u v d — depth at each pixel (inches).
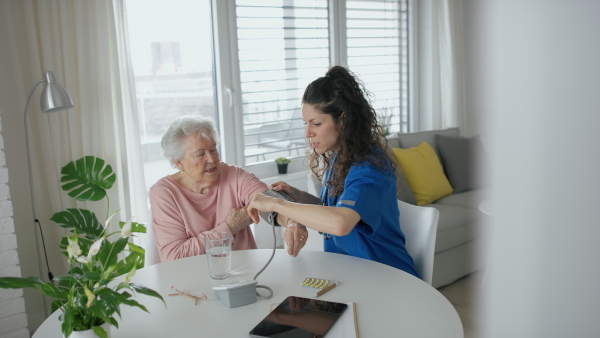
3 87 97.4
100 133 105.9
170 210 73.5
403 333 43.2
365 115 60.0
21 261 103.3
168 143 73.2
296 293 52.6
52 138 101.0
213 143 74.2
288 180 143.0
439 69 167.8
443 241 113.9
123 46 108.1
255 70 138.2
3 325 86.0
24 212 102.6
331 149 63.2
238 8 132.4
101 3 103.3
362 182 57.8
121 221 107.3
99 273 40.4
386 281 54.8
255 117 140.5
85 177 100.3
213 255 57.1
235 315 48.2
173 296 53.3
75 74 102.9
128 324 47.2
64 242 92.2
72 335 39.6
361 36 158.7
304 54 147.4
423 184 130.0
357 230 61.0
